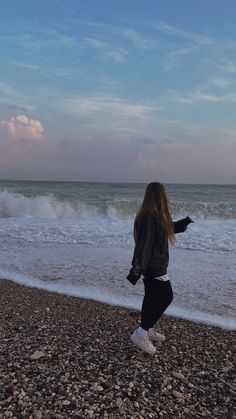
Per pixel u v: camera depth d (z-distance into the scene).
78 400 2.58
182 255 7.02
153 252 3.07
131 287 5.34
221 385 2.87
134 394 2.70
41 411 2.44
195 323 4.07
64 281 5.64
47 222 10.95
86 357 3.20
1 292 5.15
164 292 3.18
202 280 5.58
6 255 7.21
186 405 2.61
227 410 2.57
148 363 3.14
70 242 8.29
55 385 2.74
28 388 2.69
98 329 3.85
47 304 4.66
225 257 6.90
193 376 2.98
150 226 3.02
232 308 4.53
